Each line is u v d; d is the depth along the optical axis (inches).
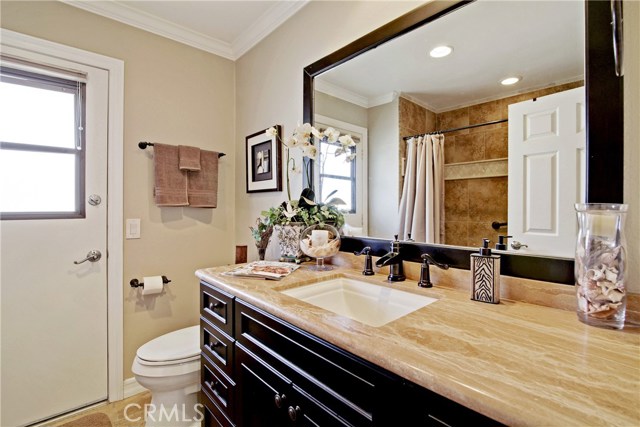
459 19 43.3
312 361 30.8
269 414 36.8
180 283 83.5
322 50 63.9
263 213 66.1
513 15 38.9
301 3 68.4
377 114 53.7
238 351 43.1
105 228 71.8
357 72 56.4
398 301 42.9
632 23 30.7
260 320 38.7
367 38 53.7
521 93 38.1
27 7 63.2
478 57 41.8
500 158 39.9
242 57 90.5
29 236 63.6
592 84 32.5
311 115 65.4
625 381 19.6
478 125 42.0
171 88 82.2
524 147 37.8
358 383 26.3
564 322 30.0
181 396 60.1
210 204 86.6
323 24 63.7
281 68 75.1
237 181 93.0
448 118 45.0
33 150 64.3
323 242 54.8
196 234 86.7
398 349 24.3
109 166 72.4
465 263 42.6
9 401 61.2
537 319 30.9
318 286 48.2
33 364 63.7
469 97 42.8
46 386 64.9
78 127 69.0
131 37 75.9
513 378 20.0
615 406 17.1
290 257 61.4
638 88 30.4
